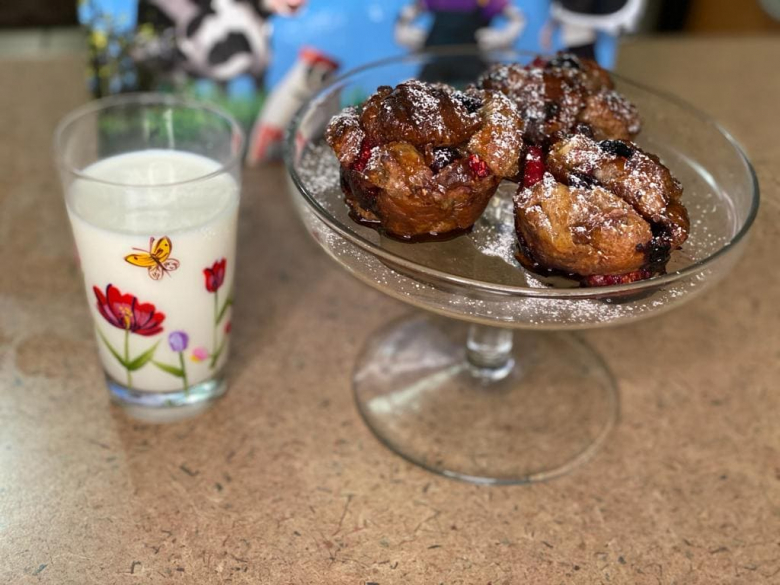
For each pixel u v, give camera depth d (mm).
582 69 306
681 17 839
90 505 282
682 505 292
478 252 269
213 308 300
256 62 410
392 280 253
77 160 317
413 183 251
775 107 491
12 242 391
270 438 312
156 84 413
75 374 331
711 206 293
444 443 314
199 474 295
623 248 245
